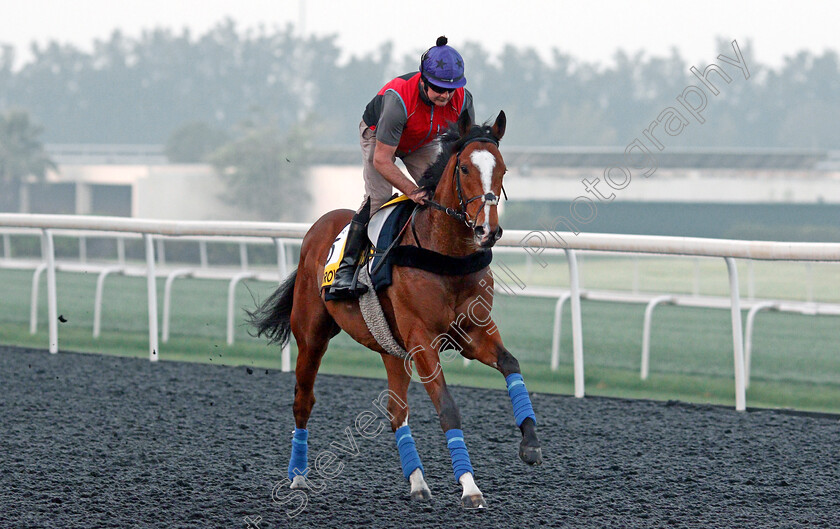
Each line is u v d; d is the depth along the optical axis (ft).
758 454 13.99
